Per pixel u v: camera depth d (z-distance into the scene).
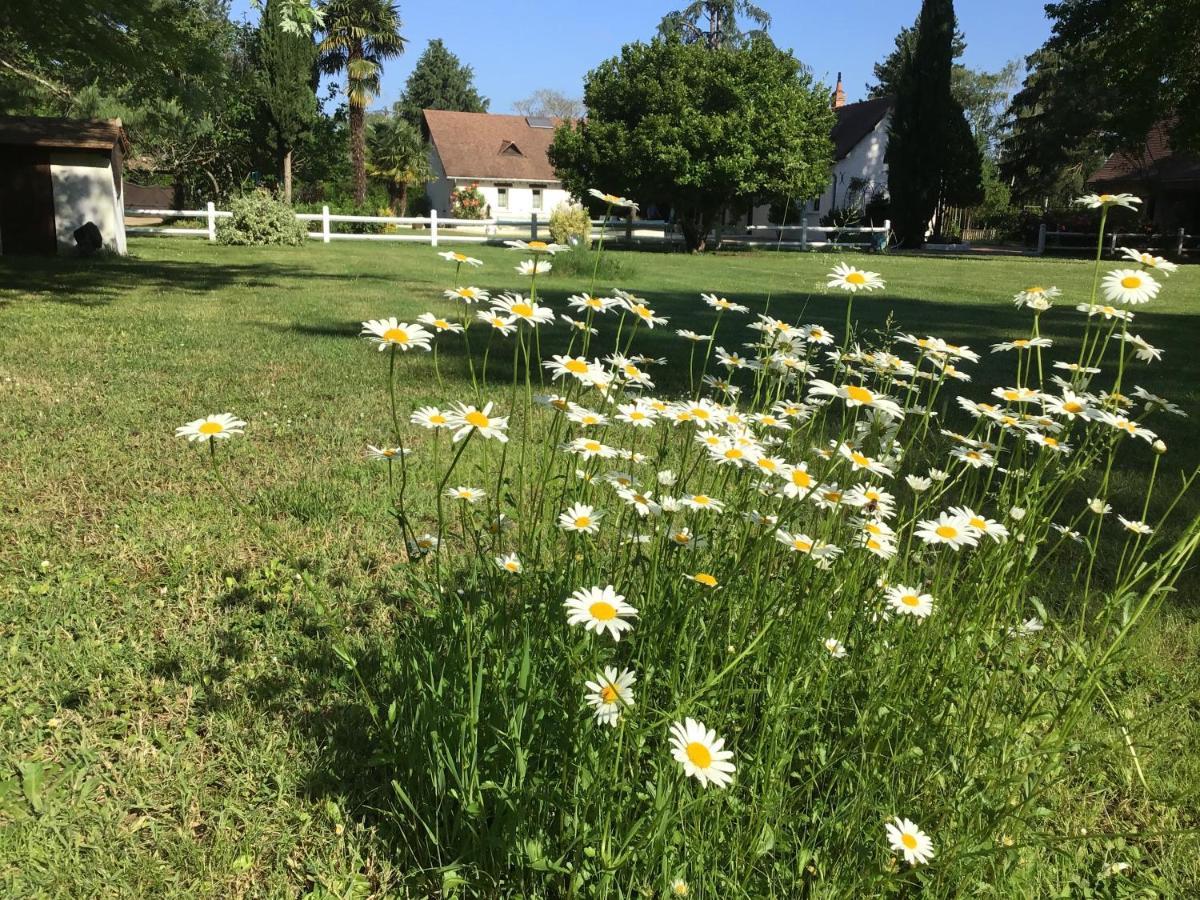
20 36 13.33
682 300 12.63
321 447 4.62
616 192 29.33
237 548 3.38
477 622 1.98
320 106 39.34
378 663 2.55
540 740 1.70
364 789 2.08
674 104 27.42
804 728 1.93
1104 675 2.02
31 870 1.81
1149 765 2.24
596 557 2.20
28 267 13.20
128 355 6.72
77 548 3.32
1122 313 2.11
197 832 1.99
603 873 1.47
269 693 2.45
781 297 13.48
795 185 28.06
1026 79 48.03
